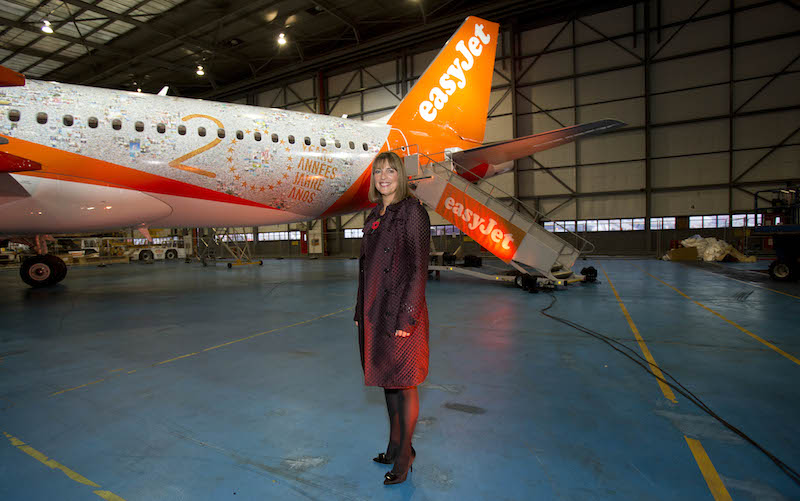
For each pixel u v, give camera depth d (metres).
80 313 6.77
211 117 8.05
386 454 2.14
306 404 2.93
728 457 2.12
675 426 2.49
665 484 1.90
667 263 16.50
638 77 20.30
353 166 9.88
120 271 17.30
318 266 19.12
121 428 2.57
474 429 2.48
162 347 4.55
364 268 2.09
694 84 19.45
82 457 2.23
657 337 4.66
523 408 2.78
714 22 18.89
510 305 6.95
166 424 2.62
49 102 6.70
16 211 7.18
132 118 7.27
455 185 9.37
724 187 19.28
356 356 4.14
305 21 22.67
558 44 21.64
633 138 20.72
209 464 2.15
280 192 9.08
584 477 1.97
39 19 19.95
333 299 8.16
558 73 21.75
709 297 7.50
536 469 2.05
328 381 3.40
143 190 7.69
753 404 2.80
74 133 6.79
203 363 3.94
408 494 1.86
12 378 3.54
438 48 23.61
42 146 6.60
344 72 26.77
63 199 7.16
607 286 9.27
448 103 11.92
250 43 24.50
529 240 8.59
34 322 6.03
